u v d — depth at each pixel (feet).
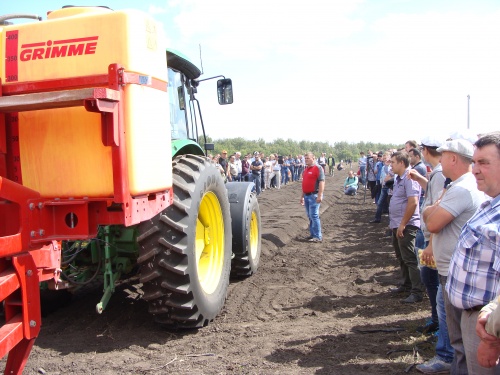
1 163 11.48
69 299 17.40
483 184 8.25
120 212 10.94
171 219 13.80
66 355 13.19
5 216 9.93
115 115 10.51
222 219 17.19
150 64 11.88
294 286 21.11
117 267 15.35
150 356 13.10
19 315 9.42
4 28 11.78
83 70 11.25
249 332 15.02
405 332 14.69
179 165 14.98
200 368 12.31
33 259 9.75
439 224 11.03
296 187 92.32
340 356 12.93
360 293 19.90
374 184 56.39
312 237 34.50
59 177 11.35
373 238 34.91
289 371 12.06
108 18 11.15
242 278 22.57
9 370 9.49
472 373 8.62
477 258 8.36
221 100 20.92
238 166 66.90
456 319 9.89
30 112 11.44
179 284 14.03
